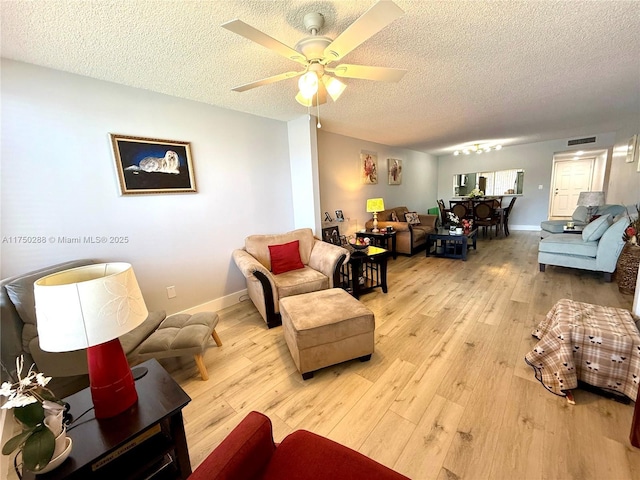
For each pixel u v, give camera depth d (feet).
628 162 14.06
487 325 8.02
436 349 6.97
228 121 10.00
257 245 10.28
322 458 2.92
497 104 11.01
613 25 5.67
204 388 6.02
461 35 5.92
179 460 3.63
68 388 5.92
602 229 10.91
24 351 5.31
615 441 4.25
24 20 4.69
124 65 6.48
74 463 2.79
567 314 5.84
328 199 15.19
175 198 8.82
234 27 3.90
